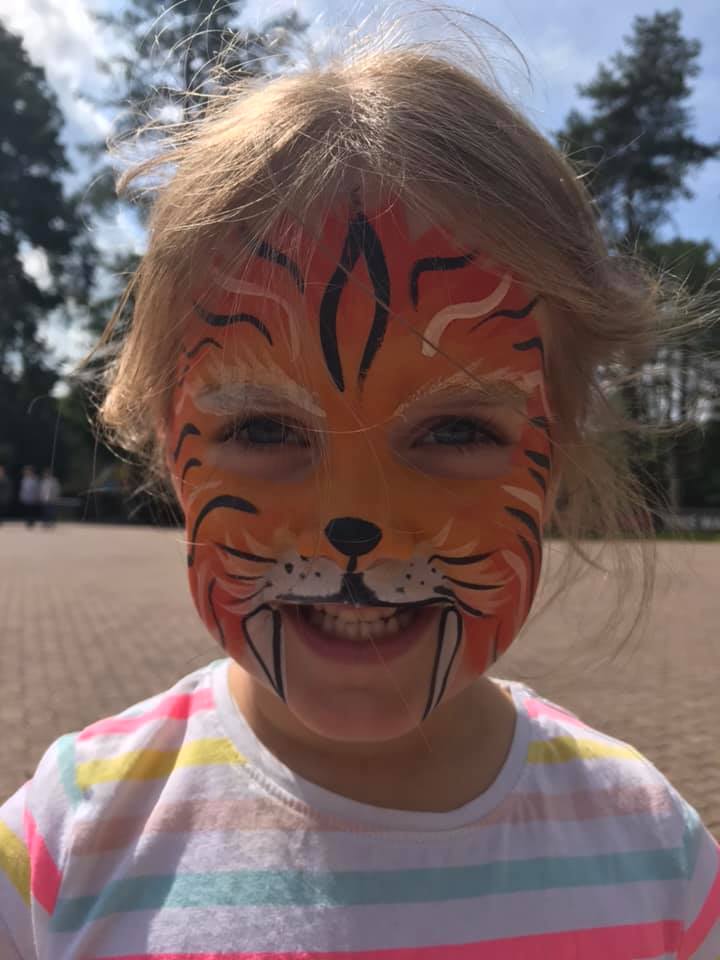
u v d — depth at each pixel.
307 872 0.22
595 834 0.25
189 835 0.23
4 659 1.20
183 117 0.27
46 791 0.24
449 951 0.22
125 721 0.27
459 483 0.22
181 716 0.26
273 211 0.21
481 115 0.23
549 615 1.39
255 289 0.21
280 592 0.22
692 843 0.26
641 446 0.32
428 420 0.22
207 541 0.23
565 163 0.26
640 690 1.02
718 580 2.27
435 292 0.21
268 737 0.25
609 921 0.23
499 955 0.22
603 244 0.26
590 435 0.28
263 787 0.24
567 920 0.23
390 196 0.21
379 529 0.21
